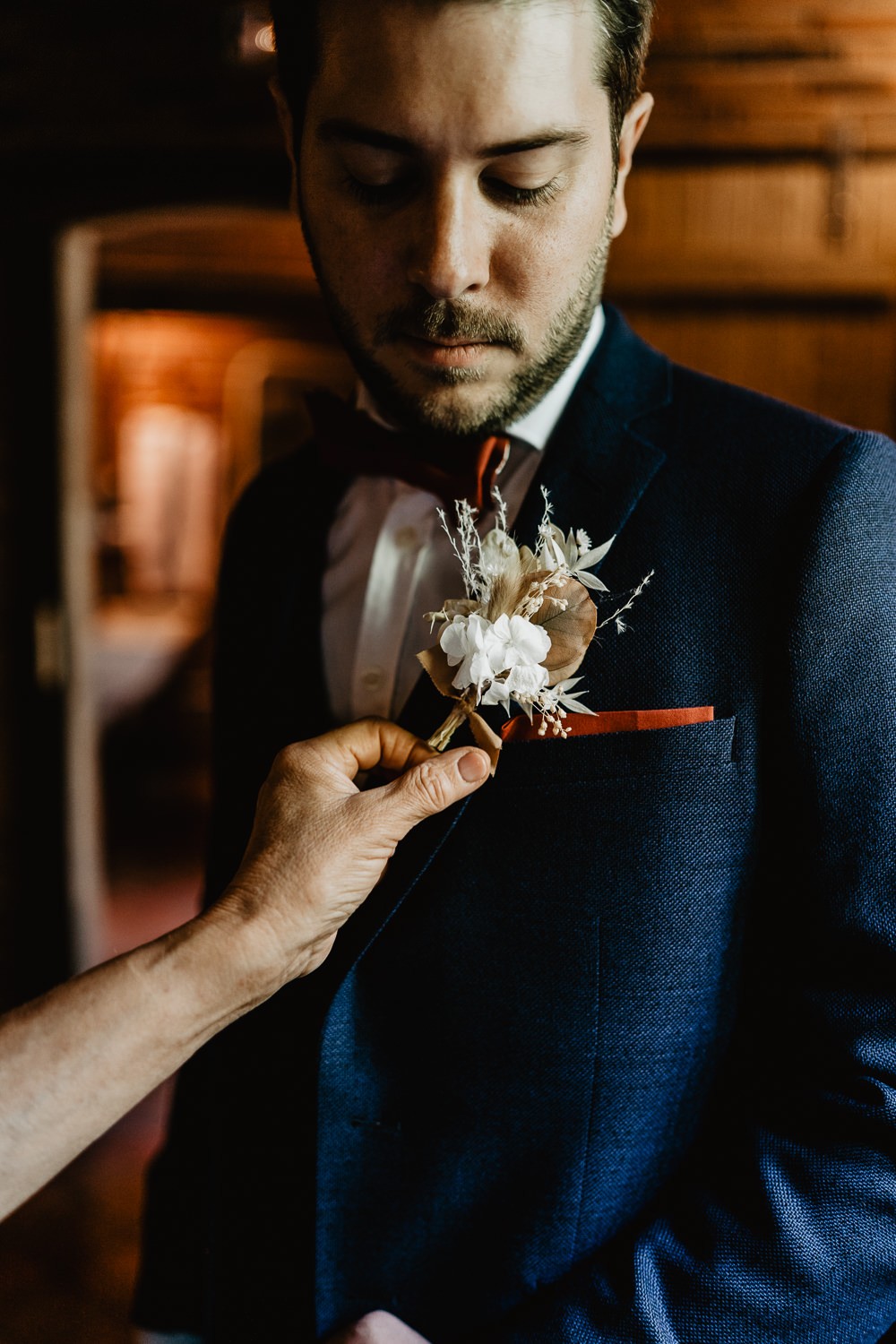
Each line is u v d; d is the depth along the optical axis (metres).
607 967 0.56
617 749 0.56
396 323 0.55
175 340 4.98
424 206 0.52
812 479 0.56
